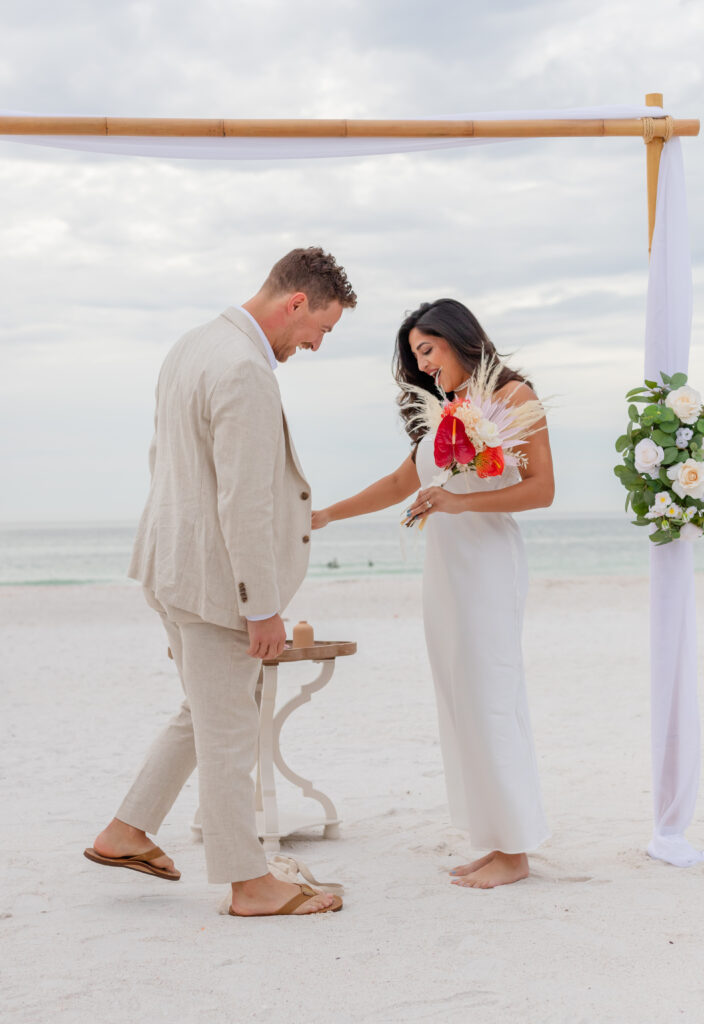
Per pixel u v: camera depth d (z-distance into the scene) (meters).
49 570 39.50
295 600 21.28
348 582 26.42
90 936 2.84
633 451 3.72
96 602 21.95
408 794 4.82
